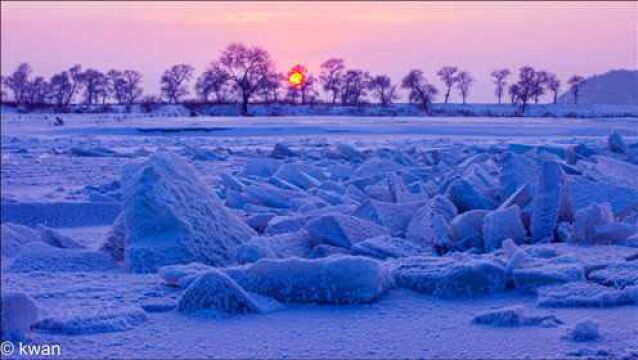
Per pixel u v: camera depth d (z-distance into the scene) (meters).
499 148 18.00
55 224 10.01
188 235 6.98
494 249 7.43
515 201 8.55
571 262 6.12
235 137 29.08
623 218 8.20
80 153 20.42
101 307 5.21
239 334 4.72
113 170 16.59
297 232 7.68
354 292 5.30
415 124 33.03
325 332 4.76
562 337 4.62
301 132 31.42
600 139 13.45
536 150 13.20
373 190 10.73
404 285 5.70
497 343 4.55
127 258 6.85
